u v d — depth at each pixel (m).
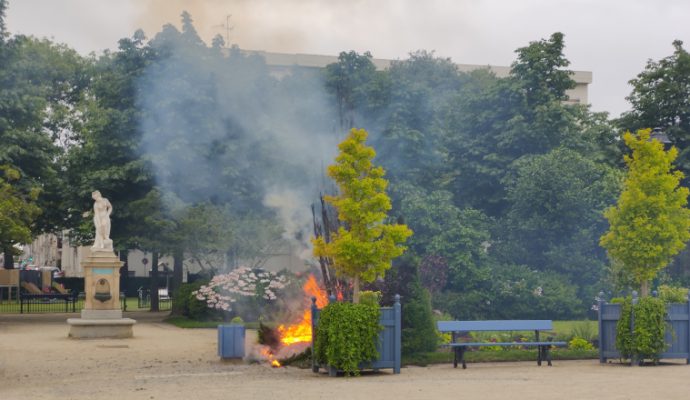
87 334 35.22
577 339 27.25
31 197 43.78
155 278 56.75
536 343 24.39
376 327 21.77
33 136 47.09
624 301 24.56
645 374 21.52
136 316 51.84
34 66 49.19
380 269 22.55
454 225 46.84
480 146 57.69
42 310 57.16
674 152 26.50
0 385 20.36
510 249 48.06
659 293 29.44
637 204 26.14
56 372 23.25
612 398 16.72
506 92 57.19
